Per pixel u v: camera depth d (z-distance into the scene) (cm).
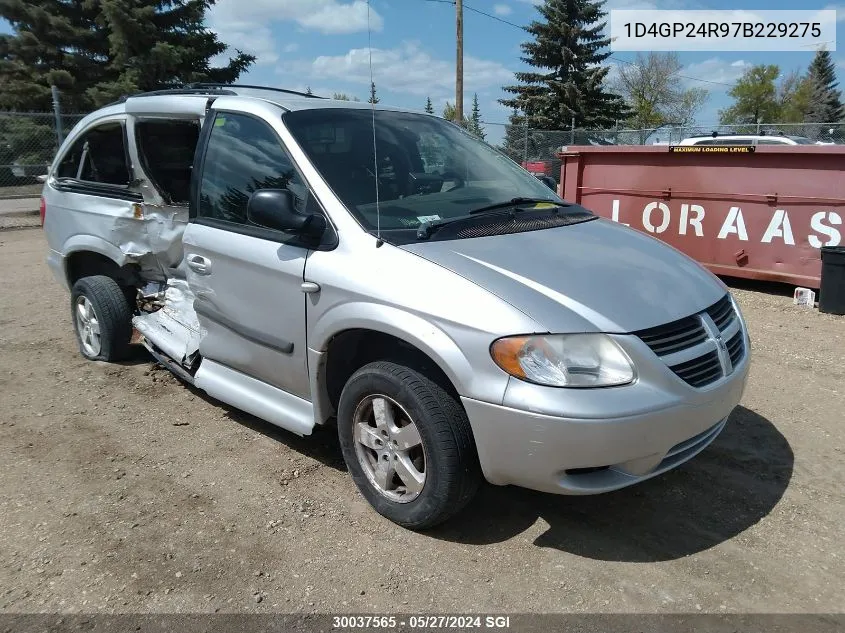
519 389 262
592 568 287
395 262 298
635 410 260
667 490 348
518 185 410
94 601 267
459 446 283
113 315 509
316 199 333
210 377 408
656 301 290
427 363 299
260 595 271
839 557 294
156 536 309
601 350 265
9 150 1800
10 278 888
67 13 2611
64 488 350
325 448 394
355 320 301
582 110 3944
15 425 424
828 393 472
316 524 318
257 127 369
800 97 5941
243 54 2725
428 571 285
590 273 298
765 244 745
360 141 370
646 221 834
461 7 2058
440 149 405
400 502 309
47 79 2511
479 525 318
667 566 289
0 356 554
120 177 478
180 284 481
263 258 345
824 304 673
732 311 338
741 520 322
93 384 491
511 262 296
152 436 410
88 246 495
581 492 269
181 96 425
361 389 311
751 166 741
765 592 272
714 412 289
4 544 303
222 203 380
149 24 2400
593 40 4125
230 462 378
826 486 351
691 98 4741
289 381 353
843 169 681
